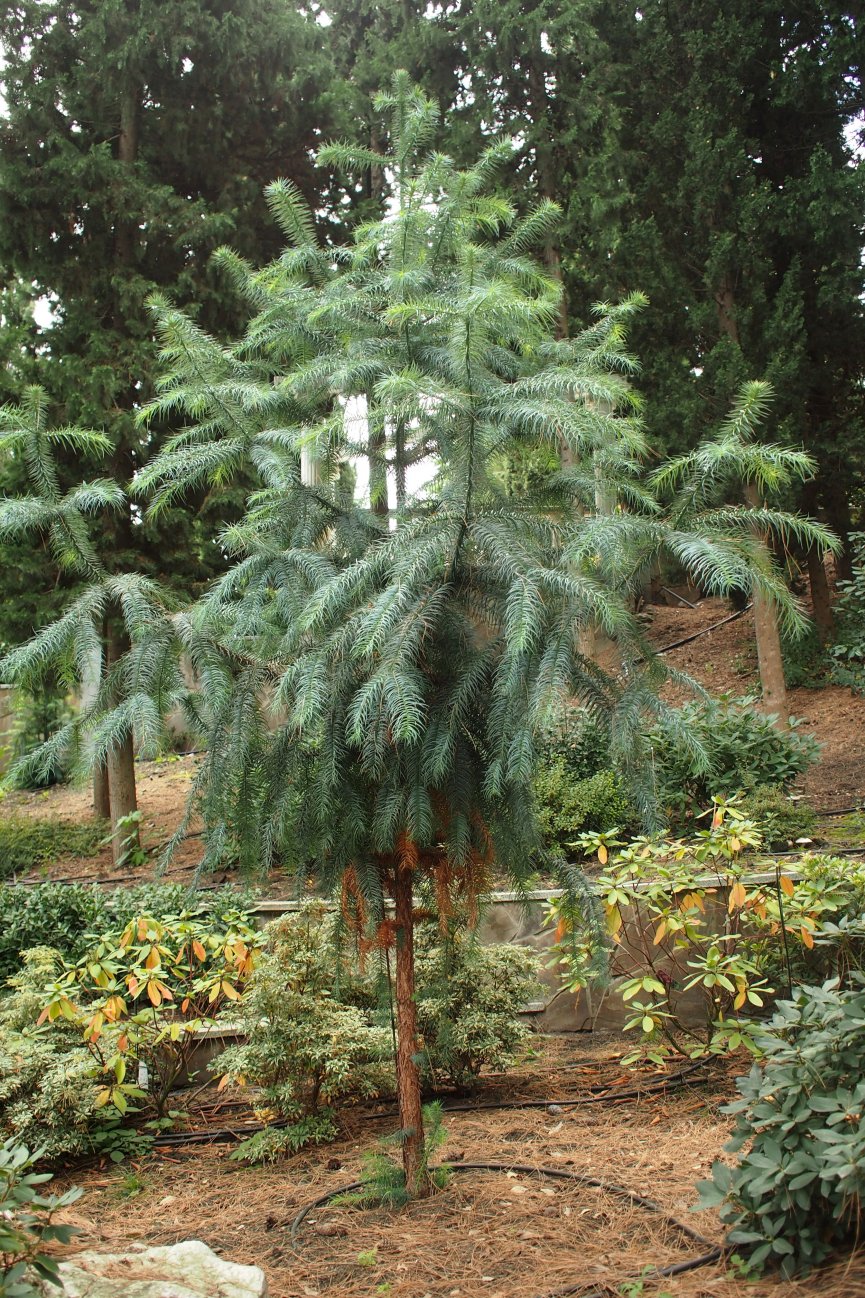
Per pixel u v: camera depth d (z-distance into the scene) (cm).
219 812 284
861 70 937
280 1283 268
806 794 717
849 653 911
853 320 952
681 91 1005
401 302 283
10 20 840
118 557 804
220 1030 474
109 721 264
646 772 273
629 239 952
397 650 245
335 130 963
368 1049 392
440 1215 303
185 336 299
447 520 261
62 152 833
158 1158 396
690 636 1198
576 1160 338
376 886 297
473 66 1069
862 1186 213
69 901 570
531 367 307
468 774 280
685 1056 438
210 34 853
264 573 292
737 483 774
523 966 447
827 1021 260
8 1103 397
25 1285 195
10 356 824
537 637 244
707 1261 252
